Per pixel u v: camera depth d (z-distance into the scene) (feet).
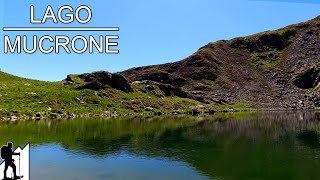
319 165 136.98
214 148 177.58
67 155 154.71
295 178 118.01
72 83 561.43
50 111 385.70
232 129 268.62
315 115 460.96
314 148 177.37
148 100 544.62
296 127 285.02
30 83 553.64
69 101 441.27
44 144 183.62
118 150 169.58
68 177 116.98
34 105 394.11
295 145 187.01
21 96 417.49
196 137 220.23
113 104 483.51
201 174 123.03
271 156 155.94
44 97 430.20
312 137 220.43
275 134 237.25
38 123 292.40
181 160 145.89
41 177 115.85
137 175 120.88
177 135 229.04
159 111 506.89
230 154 159.94
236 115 468.34
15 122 296.51
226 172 124.88
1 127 253.44
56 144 184.75
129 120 352.28
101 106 460.55
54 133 228.43
